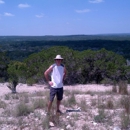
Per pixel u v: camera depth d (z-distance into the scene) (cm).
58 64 721
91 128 611
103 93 1135
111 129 603
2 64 2058
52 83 719
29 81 1695
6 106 862
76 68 1748
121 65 1875
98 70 1819
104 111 730
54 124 638
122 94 1100
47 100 889
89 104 862
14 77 1417
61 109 793
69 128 611
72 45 9250
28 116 721
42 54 1984
